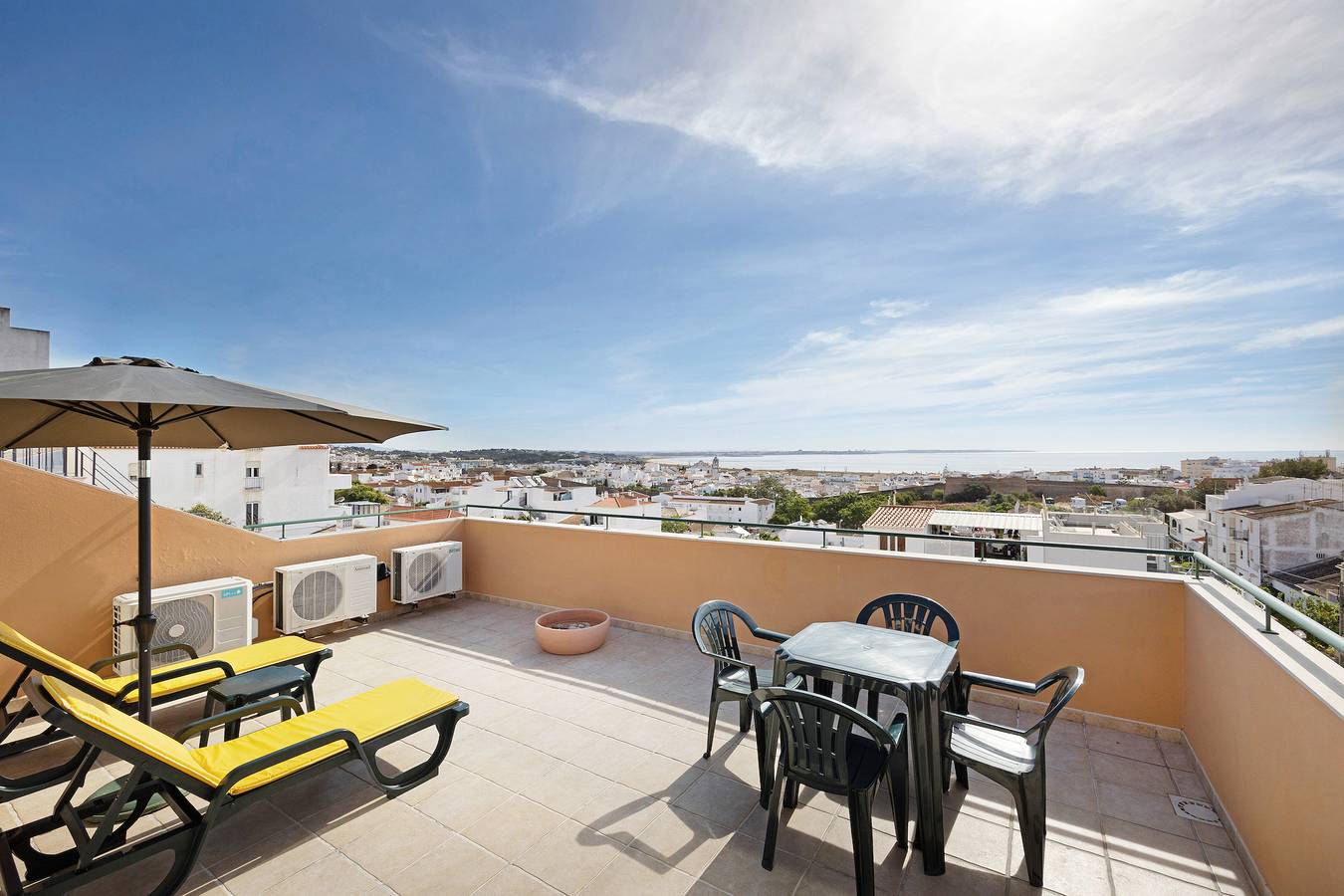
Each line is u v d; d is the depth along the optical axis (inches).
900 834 88.0
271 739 89.5
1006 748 87.7
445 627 199.8
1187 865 84.6
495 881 81.1
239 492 623.8
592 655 173.8
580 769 111.0
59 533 137.0
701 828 93.0
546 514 219.0
